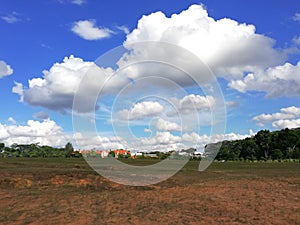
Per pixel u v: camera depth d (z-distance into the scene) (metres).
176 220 15.81
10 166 39.56
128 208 18.03
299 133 86.69
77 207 18.25
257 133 90.81
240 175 33.69
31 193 22.36
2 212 17.39
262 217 16.38
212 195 21.44
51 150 83.50
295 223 15.51
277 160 76.00
